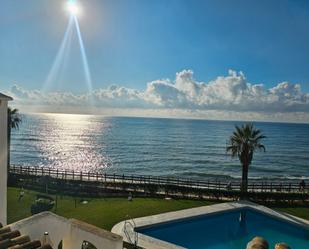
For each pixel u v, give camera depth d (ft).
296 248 62.69
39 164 223.30
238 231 69.87
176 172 212.64
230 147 102.73
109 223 65.05
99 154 282.36
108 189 92.22
